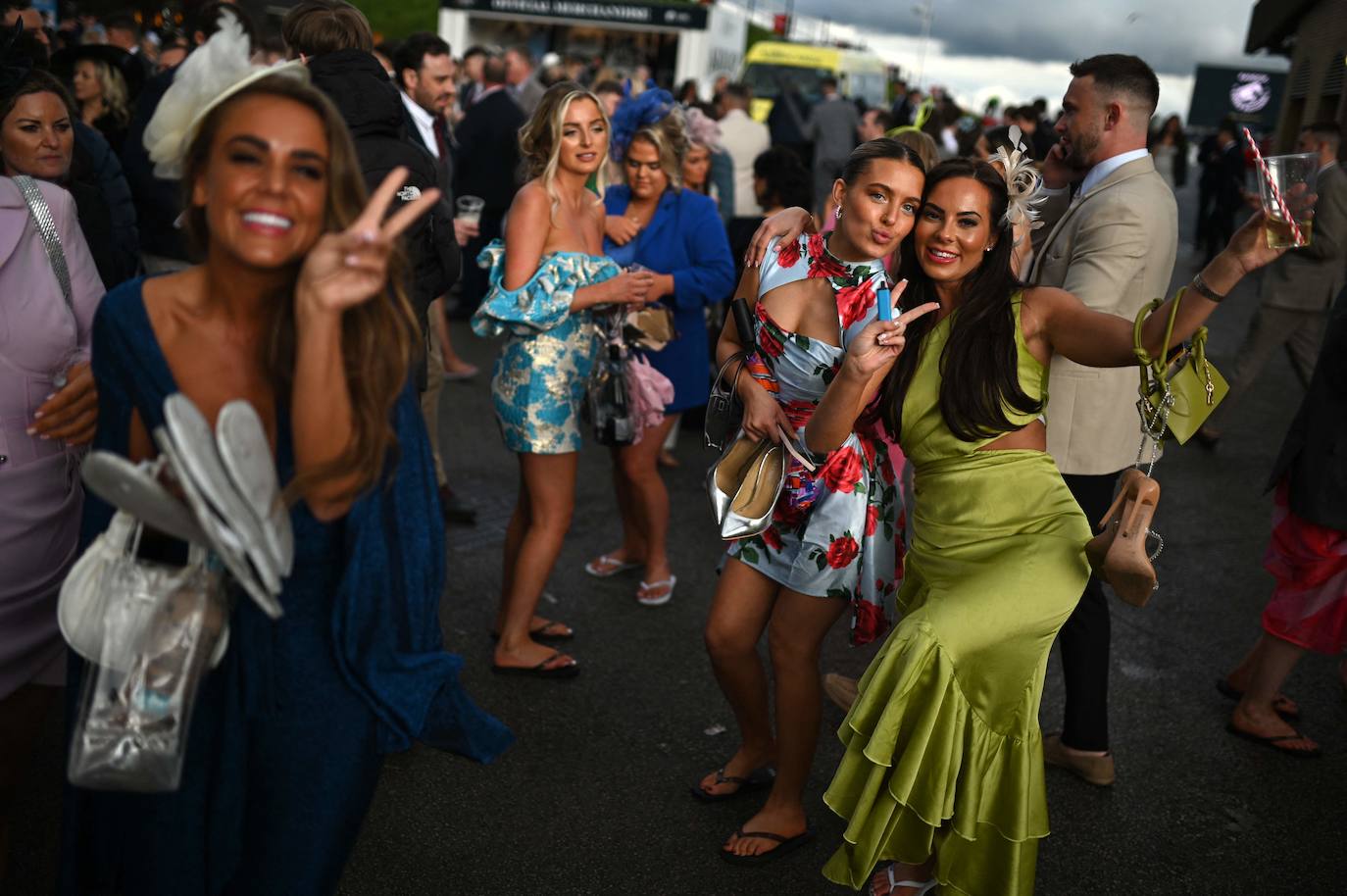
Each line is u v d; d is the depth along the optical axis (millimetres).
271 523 1519
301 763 1794
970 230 2385
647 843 2920
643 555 4602
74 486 2371
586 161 3502
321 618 1772
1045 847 2994
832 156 11242
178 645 1612
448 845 2855
